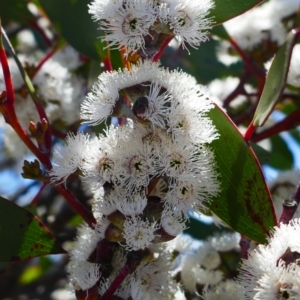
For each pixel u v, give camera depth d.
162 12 0.43
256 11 0.69
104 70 0.57
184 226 0.42
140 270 0.45
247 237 0.47
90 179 0.43
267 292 0.40
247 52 0.67
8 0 0.69
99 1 0.43
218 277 0.52
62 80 0.64
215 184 0.44
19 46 0.87
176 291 0.47
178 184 0.42
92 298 0.43
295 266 0.40
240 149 0.47
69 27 0.55
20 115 0.61
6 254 0.49
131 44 0.43
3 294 0.80
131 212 0.42
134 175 0.42
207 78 0.76
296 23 0.68
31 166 0.47
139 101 0.41
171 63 0.77
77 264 0.45
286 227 0.42
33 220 0.49
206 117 0.45
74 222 0.76
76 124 0.63
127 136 0.43
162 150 0.42
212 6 0.47
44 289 0.81
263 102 0.46
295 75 0.60
